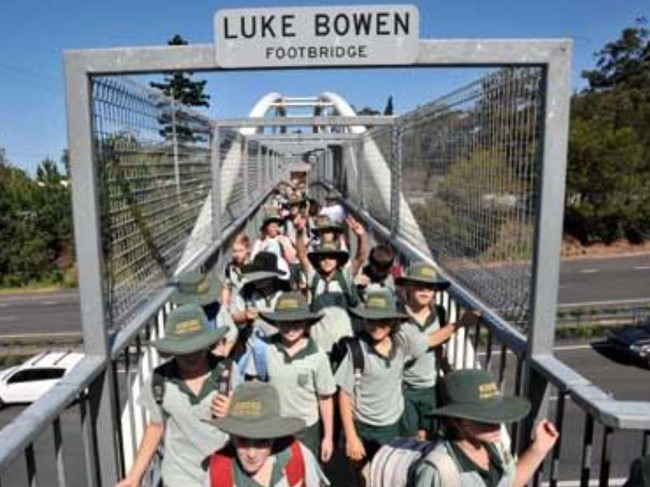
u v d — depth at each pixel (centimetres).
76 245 277
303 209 1026
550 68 261
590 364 1938
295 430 215
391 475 243
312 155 2423
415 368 361
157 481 338
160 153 459
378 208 892
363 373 345
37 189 4000
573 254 4031
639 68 7106
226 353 342
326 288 467
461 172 422
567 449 906
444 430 211
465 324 365
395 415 350
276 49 269
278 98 1672
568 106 262
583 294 2925
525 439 273
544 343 270
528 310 279
